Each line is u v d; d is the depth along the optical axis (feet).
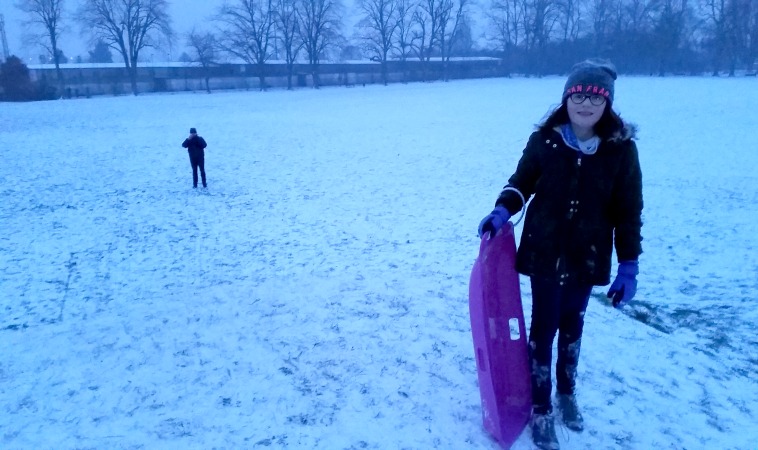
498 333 9.96
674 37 243.19
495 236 9.84
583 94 8.64
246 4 241.55
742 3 223.30
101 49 378.94
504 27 298.56
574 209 9.20
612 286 9.37
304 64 261.24
